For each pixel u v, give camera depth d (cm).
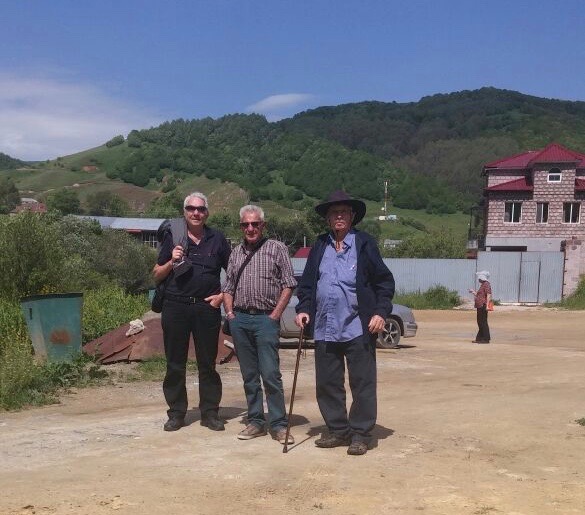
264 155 14125
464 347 1534
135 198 13150
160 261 631
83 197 13088
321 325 572
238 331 610
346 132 16150
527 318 2745
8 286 1362
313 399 822
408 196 11800
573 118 15612
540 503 454
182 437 612
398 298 3447
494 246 4950
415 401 812
